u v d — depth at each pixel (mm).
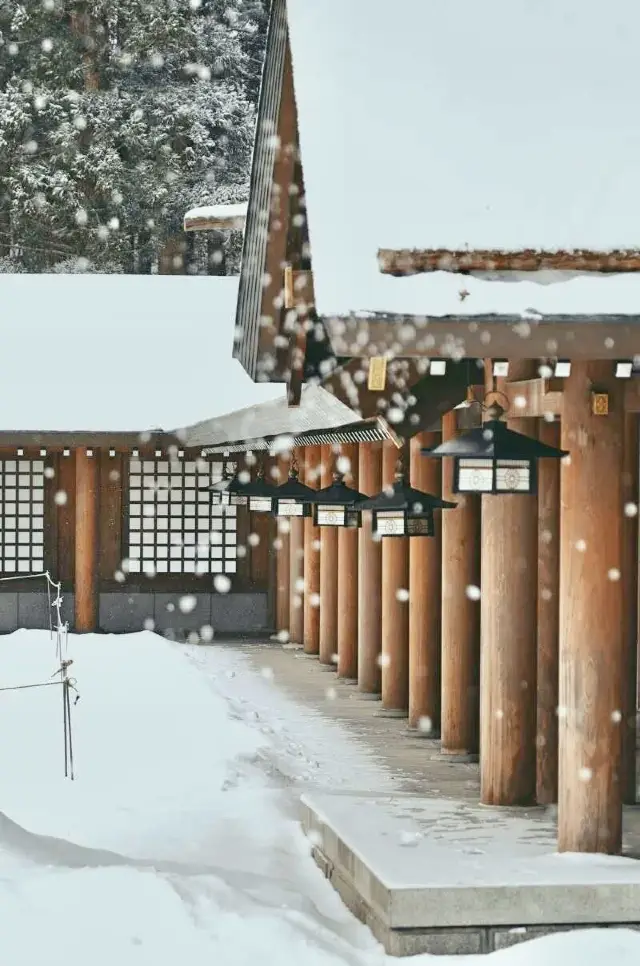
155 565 31422
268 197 12344
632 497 13820
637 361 9945
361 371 12984
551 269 9492
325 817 12398
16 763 16547
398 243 9336
